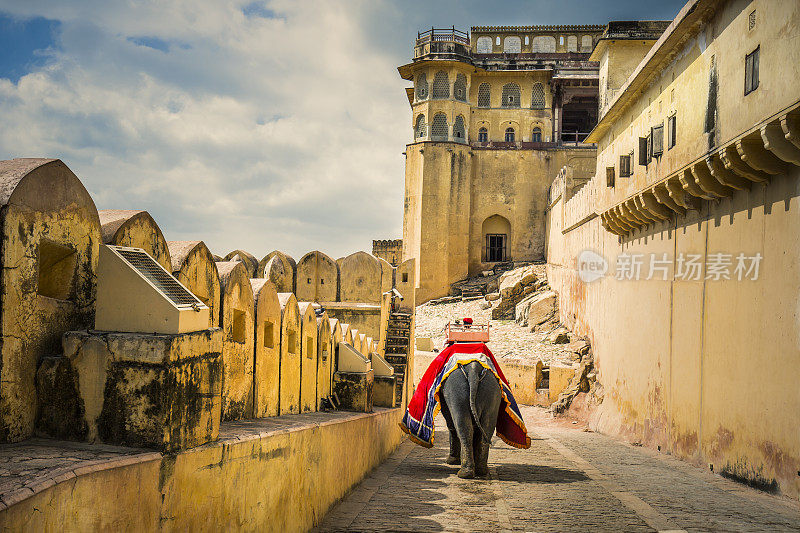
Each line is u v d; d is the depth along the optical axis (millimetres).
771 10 9492
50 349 4672
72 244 4871
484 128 44156
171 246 6449
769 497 9086
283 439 6277
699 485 9969
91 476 3494
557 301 32562
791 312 9281
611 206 18453
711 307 12188
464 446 10047
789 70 8859
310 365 10211
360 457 10234
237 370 7145
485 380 10383
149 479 4031
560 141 43344
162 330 4598
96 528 3533
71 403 4465
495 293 37469
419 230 42281
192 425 4652
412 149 43469
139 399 4352
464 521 7082
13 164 4602
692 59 12672
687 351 13375
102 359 4422
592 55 25000
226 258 16750
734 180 11141
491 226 43344
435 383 10703
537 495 8539
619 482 9859
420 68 43125
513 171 42812
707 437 12055
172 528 4289
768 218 10172
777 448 9461
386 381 14953
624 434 17328
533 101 44000
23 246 4379
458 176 42438
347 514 7855
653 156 14391
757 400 10156
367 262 17438
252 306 7562
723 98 11055
